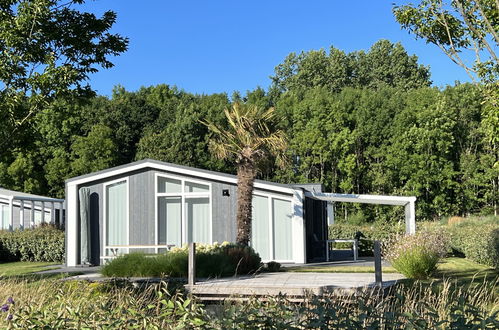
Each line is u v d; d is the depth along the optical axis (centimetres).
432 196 4384
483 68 870
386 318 398
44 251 2288
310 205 2250
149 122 5028
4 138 1033
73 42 1048
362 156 4716
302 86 6169
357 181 4641
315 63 6306
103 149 4541
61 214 3419
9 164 4506
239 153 1892
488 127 903
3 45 988
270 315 421
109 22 1091
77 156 4666
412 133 4344
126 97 5175
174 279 1267
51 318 456
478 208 4284
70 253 2036
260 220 1994
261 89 5606
